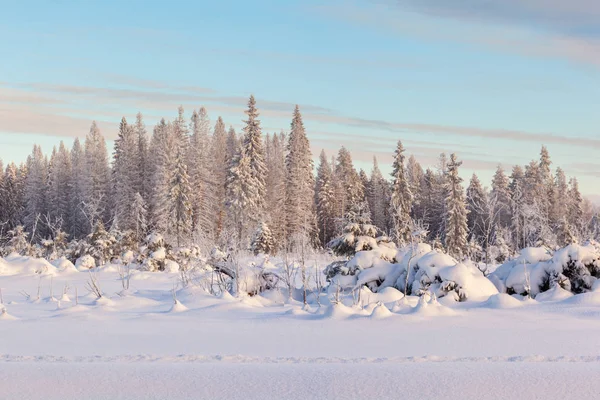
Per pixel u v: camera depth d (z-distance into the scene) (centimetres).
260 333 1077
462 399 558
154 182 6253
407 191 5191
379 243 2181
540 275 1734
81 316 1330
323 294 1919
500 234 3056
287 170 6200
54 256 4275
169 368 706
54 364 739
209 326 1169
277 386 611
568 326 1141
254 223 4925
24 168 8950
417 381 623
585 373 655
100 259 3906
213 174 6494
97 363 750
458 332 1073
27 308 1564
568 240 2741
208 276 2177
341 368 700
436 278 1673
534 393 574
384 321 1212
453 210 4128
